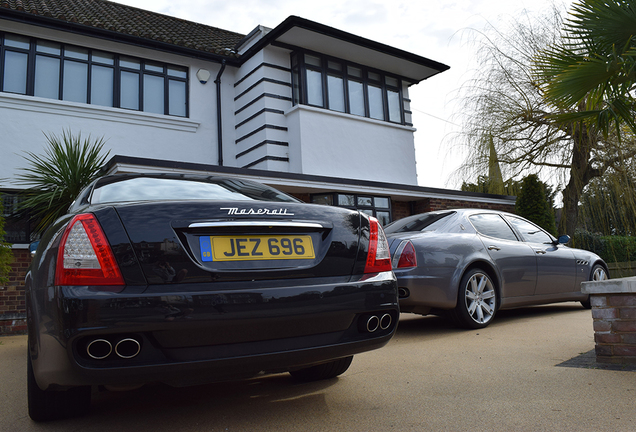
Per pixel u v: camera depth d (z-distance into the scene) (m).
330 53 10.70
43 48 8.84
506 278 4.67
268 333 1.84
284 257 1.98
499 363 2.95
